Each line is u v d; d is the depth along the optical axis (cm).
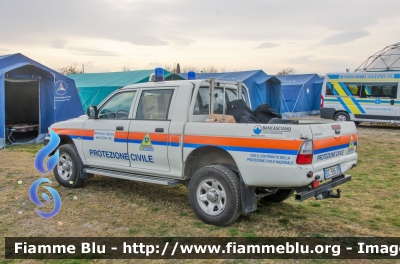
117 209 539
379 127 1797
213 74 2044
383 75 1647
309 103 2455
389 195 624
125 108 584
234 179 454
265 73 2005
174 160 506
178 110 512
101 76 1834
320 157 428
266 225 480
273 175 424
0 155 984
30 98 1374
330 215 523
